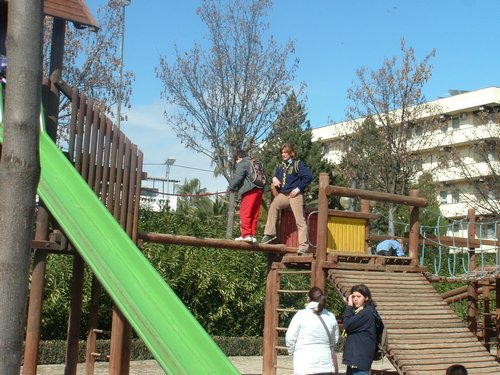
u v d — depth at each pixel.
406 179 31.20
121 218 9.20
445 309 11.34
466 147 51.09
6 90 3.88
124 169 9.31
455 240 14.61
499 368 10.42
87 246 6.91
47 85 9.16
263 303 19.11
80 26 9.75
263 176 11.34
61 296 15.36
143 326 6.02
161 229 18.80
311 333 8.30
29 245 3.80
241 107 27.44
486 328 16.25
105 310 16.36
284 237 12.16
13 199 3.76
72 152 9.00
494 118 43.12
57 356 14.80
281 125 28.11
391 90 30.77
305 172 11.45
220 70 27.52
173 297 6.52
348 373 8.64
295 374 8.32
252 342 18.17
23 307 3.75
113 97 26.47
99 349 15.55
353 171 32.59
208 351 5.94
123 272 6.70
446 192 50.72
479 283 16.12
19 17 3.86
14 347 3.68
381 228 33.41
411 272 12.24
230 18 27.48
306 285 20.12
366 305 8.80
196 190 31.64
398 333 10.30
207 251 18.69
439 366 9.95
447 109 52.09
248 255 19.42
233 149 27.42
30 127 3.82
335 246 11.72
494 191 38.31
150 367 14.81
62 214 7.26
